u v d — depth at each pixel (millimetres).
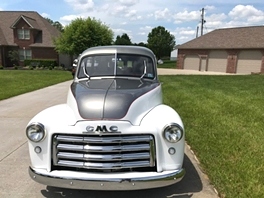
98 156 2637
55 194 3049
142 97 3051
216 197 2953
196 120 6047
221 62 29484
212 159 3836
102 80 3705
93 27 27250
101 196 3021
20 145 4637
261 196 2834
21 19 30062
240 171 3406
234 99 8688
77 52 27438
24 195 3014
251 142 4492
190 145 4508
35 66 29781
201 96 9461
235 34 29938
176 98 9062
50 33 31781
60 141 2723
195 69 32344
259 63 26141
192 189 3139
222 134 4977
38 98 9570
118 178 2582
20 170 3637
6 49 30594
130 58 3990
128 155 2660
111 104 2807
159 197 2986
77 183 2621
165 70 32156
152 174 2664
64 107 3246
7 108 7781
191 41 33406
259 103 7957
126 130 2662
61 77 18172
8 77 17406
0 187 3180
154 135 2695
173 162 2762
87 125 2652
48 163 2760
